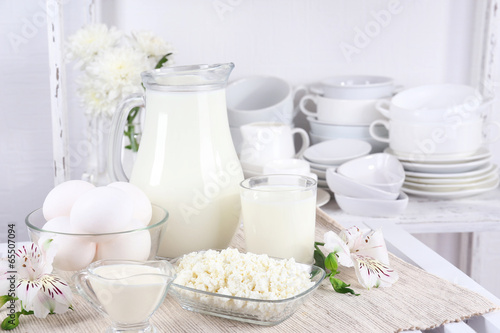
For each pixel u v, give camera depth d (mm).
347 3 1331
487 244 1447
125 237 610
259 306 557
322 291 651
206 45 1315
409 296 637
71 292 600
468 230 1074
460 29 1366
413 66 1382
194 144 694
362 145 1187
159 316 601
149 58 1075
